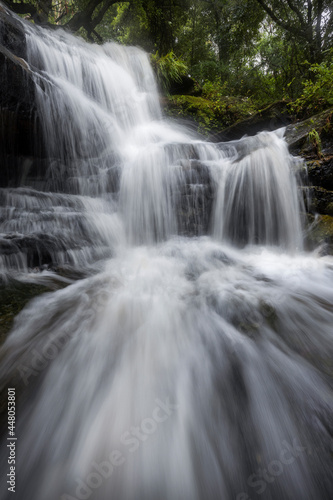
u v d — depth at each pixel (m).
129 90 8.20
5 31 4.88
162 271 3.42
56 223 3.97
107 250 4.04
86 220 4.27
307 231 4.20
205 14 13.11
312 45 9.17
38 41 6.20
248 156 4.88
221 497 1.29
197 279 3.20
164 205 4.78
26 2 10.61
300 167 4.56
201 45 13.51
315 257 3.92
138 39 13.05
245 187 4.73
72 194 5.34
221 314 2.45
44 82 5.07
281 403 1.68
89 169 5.66
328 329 2.31
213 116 8.72
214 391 1.76
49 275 3.18
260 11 10.43
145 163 4.98
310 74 8.78
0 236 3.31
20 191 4.41
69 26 11.30
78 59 7.07
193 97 9.51
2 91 4.23
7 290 2.72
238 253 4.30
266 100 9.84
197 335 2.20
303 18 9.86
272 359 1.98
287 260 3.93
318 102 6.55
